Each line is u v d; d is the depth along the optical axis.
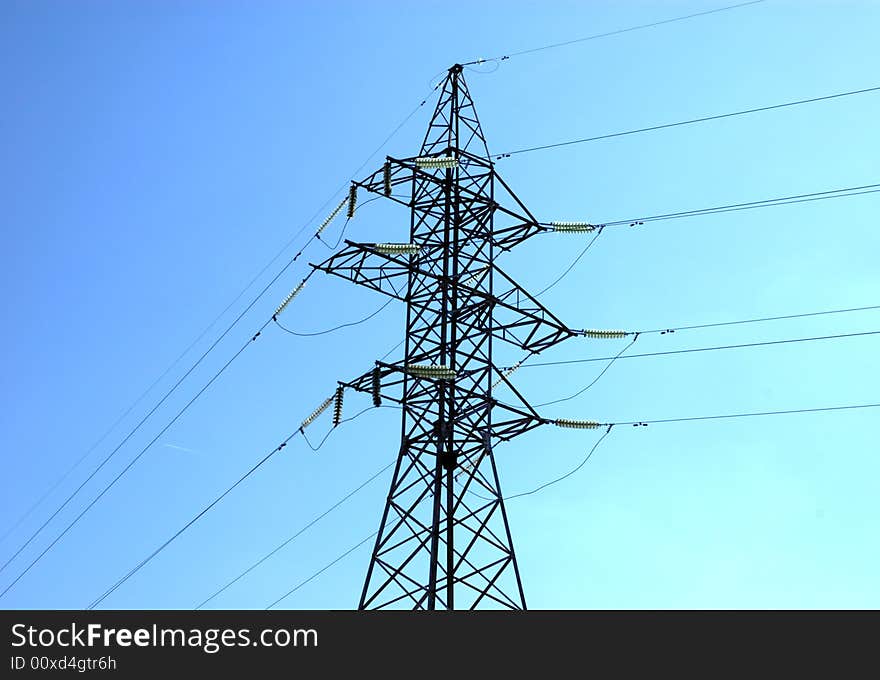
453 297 82.56
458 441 78.25
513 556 74.25
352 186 85.00
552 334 82.06
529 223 83.19
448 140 89.88
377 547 74.38
